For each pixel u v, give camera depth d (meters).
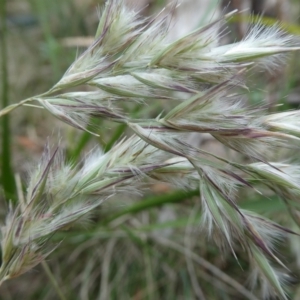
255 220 0.13
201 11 0.27
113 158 0.14
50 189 0.14
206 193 0.13
